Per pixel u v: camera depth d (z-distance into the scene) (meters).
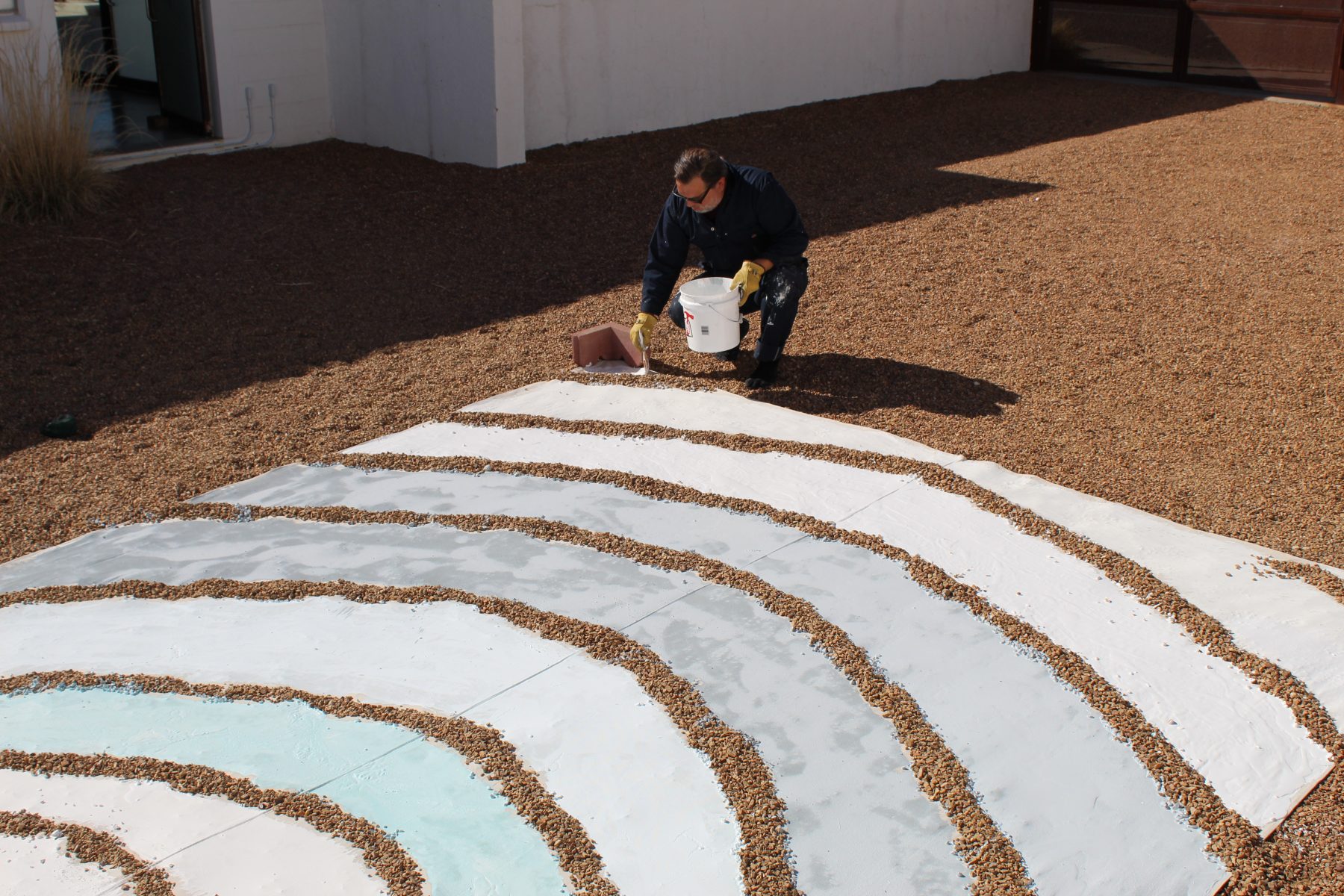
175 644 3.89
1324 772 3.29
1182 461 5.11
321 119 10.82
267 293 7.32
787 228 5.68
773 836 3.04
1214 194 9.67
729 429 5.44
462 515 4.68
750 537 4.50
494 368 6.25
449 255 8.09
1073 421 5.50
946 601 4.07
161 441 5.39
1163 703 3.56
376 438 5.44
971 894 2.88
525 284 7.58
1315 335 6.55
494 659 3.79
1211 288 7.35
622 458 5.18
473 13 9.54
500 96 9.75
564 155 10.66
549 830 3.07
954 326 6.75
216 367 6.23
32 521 4.68
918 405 5.71
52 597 4.16
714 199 5.48
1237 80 14.60
